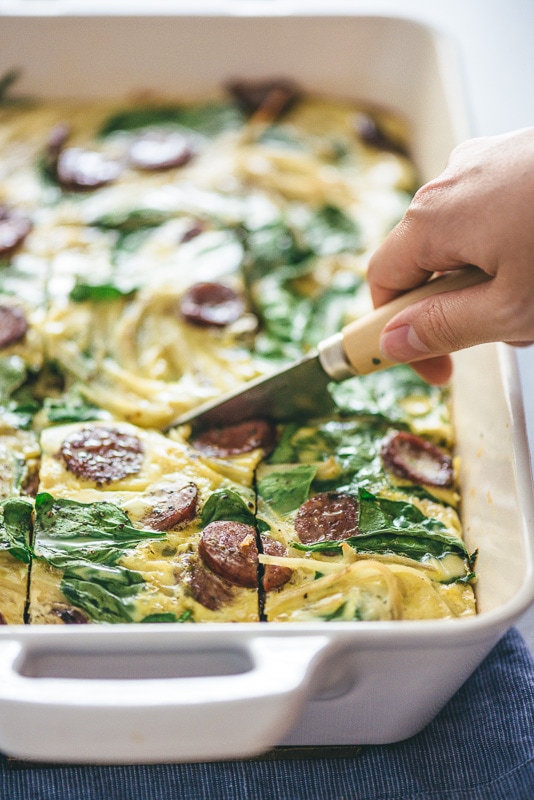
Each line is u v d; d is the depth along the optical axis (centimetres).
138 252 65
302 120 73
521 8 89
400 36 71
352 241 67
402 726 52
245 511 55
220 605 52
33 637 45
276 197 69
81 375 60
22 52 71
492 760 53
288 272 66
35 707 43
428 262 51
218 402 58
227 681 44
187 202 67
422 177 72
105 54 72
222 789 52
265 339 63
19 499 54
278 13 71
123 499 54
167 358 61
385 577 52
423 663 48
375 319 53
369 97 74
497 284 48
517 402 54
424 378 58
